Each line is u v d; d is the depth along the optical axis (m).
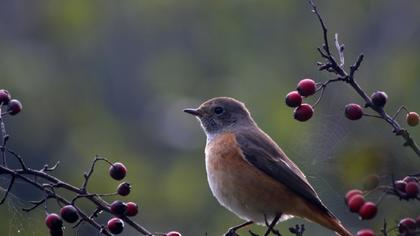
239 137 7.88
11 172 5.91
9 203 7.31
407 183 5.76
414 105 15.27
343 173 6.09
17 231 7.14
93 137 19.05
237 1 20.70
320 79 17.58
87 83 20.75
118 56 21.52
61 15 21.78
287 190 7.59
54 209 11.80
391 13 18.41
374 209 5.91
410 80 15.65
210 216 16.78
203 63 20.58
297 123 15.79
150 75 20.95
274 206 7.63
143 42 21.67
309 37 19.59
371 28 18.53
